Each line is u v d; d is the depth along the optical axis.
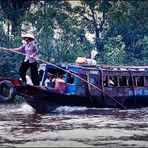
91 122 15.95
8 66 37.22
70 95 22.64
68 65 23.67
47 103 22.12
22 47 20.58
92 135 12.16
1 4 46.75
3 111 21.77
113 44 48.09
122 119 17.33
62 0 57.12
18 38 40.19
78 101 23.22
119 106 24.84
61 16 47.91
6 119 16.97
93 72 23.91
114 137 11.82
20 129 13.47
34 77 21.05
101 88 24.11
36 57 20.64
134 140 11.32
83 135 12.15
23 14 47.91
